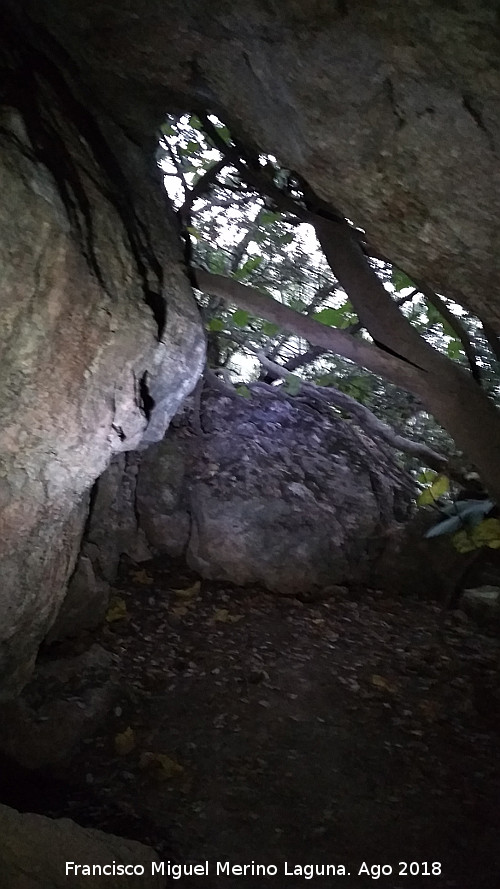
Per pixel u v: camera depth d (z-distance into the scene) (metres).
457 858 4.20
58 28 3.89
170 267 4.55
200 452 7.77
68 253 3.11
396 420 8.78
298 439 8.12
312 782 4.75
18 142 2.99
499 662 6.32
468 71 3.04
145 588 7.03
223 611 6.79
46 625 4.56
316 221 5.50
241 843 4.19
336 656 6.28
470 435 5.55
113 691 5.25
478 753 5.14
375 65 3.25
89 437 3.86
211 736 5.10
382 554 7.70
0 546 3.79
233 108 4.25
